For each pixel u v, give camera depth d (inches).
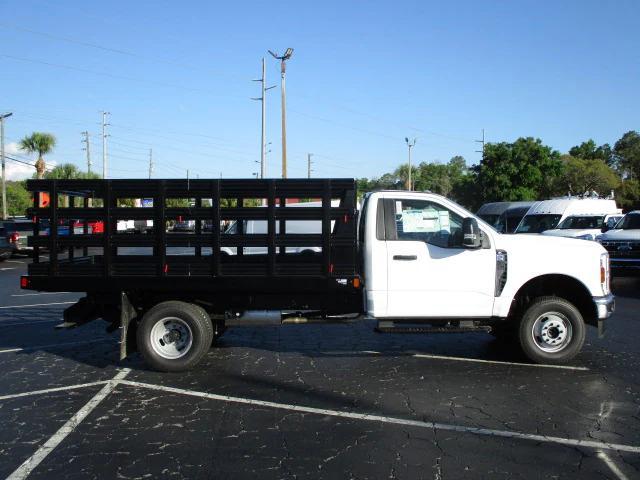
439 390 235.3
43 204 280.2
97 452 174.9
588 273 271.1
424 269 266.2
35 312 444.8
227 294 274.5
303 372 263.4
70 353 304.5
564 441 181.8
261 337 340.5
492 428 193.2
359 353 299.6
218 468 163.5
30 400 225.3
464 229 257.1
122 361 286.8
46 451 175.8
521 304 284.2
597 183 1825.8
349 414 207.6
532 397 225.6
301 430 192.2
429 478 156.3
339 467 163.5
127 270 265.1
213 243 261.4
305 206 262.8
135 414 208.7
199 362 282.0
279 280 261.4
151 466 165.0
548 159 1827.0
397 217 270.2
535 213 855.1
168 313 263.0
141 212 263.6
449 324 277.0
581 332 269.3
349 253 260.2
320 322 272.8
